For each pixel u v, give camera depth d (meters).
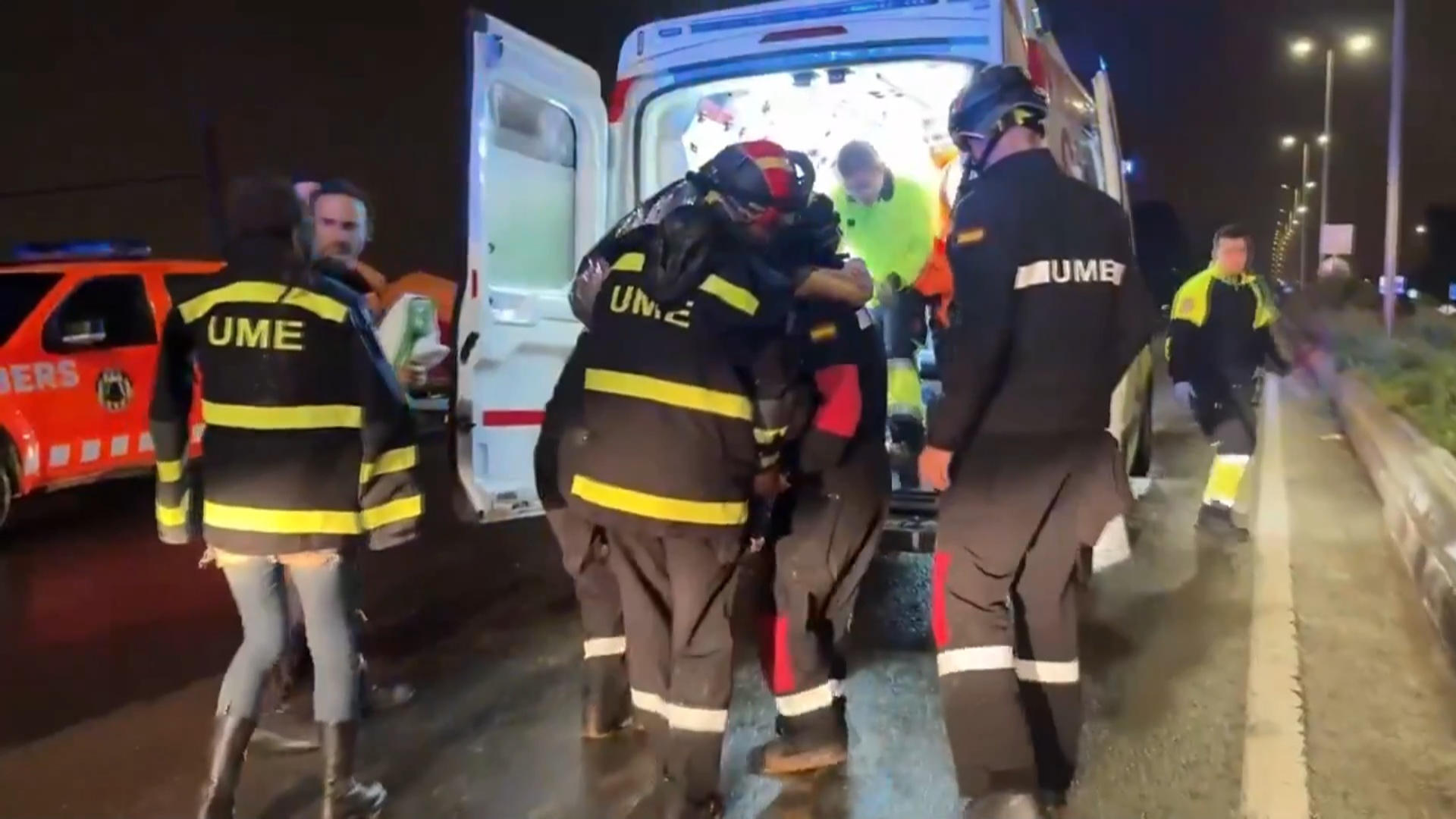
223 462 3.55
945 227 6.57
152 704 5.03
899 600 6.36
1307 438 12.67
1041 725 3.70
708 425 3.44
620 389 3.48
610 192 6.32
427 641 5.79
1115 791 4.02
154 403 3.71
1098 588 6.45
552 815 3.96
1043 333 3.40
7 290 8.54
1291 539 7.49
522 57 5.58
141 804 4.07
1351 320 20.14
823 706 4.19
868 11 5.88
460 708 4.91
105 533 8.62
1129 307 3.53
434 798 4.09
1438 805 3.88
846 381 3.86
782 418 3.55
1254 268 7.62
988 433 3.46
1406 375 11.35
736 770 4.27
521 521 8.61
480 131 5.28
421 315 4.91
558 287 6.07
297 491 3.54
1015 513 3.44
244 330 3.54
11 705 5.02
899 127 7.02
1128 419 7.23
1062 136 6.57
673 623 3.68
